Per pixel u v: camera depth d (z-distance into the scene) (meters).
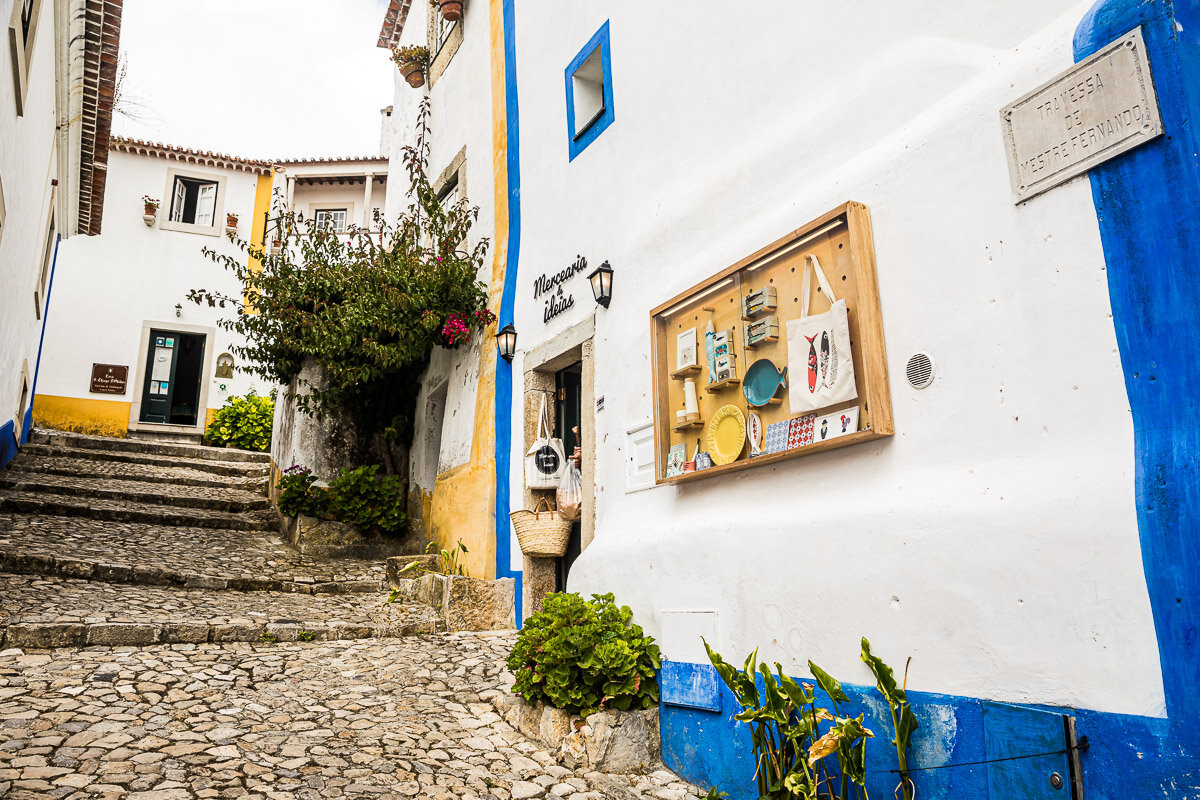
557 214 6.83
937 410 3.13
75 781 3.18
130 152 16.64
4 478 9.16
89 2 8.09
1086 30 2.77
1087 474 2.55
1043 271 2.82
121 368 15.88
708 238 4.73
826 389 3.52
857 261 3.44
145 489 10.20
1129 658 2.32
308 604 6.71
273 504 10.21
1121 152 2.60
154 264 16.52
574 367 7.05
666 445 4.68
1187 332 2.37
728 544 3.99
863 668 3.16
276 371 10.40
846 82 3.98
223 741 3.78
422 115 10.82
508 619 6.64
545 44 7.38
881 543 3.15
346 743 3.94
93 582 6.39
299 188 18.78
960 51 3.38
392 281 8.48
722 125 4.87
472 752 4.02
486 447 7.62
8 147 6.13
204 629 5.44
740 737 3.68
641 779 3.92
